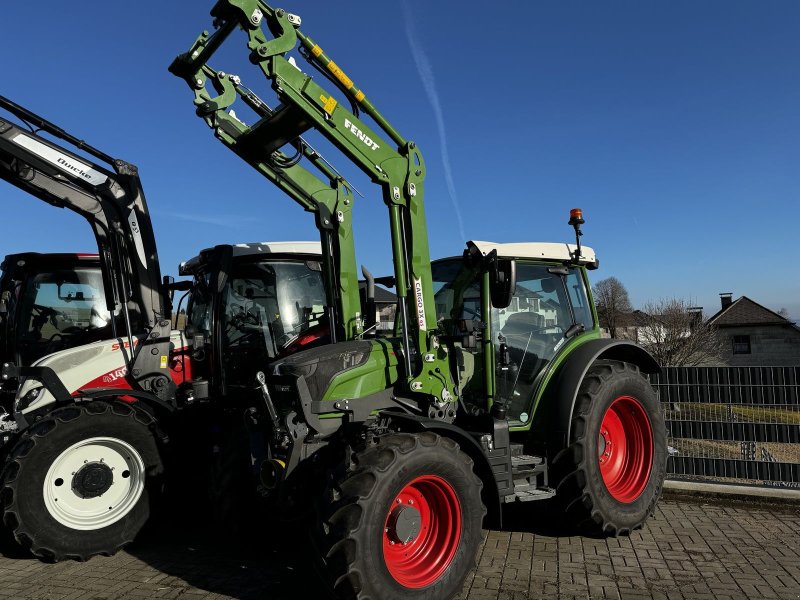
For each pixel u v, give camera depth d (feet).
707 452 21.36
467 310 16.11
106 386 17.16
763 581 12.72
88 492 15.11
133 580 13.28
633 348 17.57
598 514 14.94
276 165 15.81
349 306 16.61
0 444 16.69
